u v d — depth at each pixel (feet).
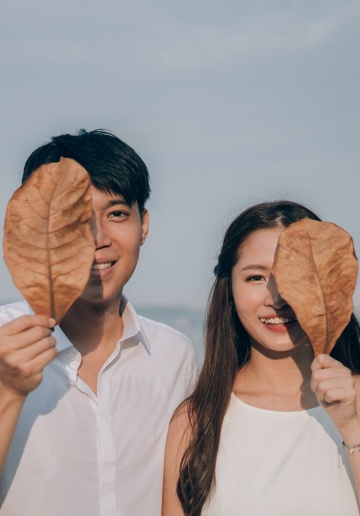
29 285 6.99
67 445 9.11
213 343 10.10
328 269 7.51
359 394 9.37
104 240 9.24
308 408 9.51
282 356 9.64
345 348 9.96
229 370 9.95
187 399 10.03
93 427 9.34
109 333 9.89
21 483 8.89
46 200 7.03
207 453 9.41
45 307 7.04
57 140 9.69
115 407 9.59
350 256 7.52
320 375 7.79
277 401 9.66
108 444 9.29
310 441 9.26
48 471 8.95
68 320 9.71
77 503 8.99
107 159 9.40
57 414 9.18
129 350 10.07
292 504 8.91
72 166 7.09
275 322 9.25
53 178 7.07
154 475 9.65
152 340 10.50
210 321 10.22
